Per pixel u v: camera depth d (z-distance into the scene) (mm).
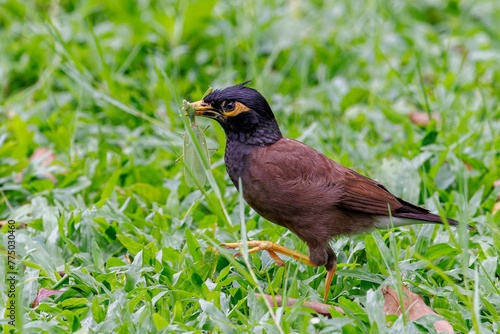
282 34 16203
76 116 13398
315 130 13258
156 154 12820
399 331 7824
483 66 15234
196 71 15508
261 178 9297
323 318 7859
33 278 8789
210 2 15906
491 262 9211
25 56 15703
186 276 8984
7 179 11820
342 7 17078
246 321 8031
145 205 11266
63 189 11555
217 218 10734
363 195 9297
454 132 12711
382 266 9102
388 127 13602
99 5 17266
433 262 9648
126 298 8422
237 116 9391
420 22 17234
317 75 15609
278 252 9578
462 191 10695
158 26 16109
